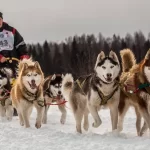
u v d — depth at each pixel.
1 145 5.40
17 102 7.60
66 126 8.35
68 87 7.36
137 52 37.19
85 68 21.12
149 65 5.86
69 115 10.76
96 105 6.40
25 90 7.29
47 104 9.04
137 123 6.79
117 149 4.84
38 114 7.36
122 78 6.69
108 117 9.79
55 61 40.06
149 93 5.89
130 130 7.43
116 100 6.36
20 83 7.32
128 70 7.18
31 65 7.48
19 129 6.75
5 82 9.43
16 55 9.59
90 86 6.39
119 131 6.42
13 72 9.60
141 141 5.39
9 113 9.23
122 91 6.70
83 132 7.04
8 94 9.18
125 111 6.84
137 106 6.28
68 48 40.41
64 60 36.59
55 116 10.53
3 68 9.55
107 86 6.16
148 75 5.88
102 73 6.12
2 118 9.31
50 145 5.30
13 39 9.44
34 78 7.21
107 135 6.02
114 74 6.20
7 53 9.41
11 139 5.82
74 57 31.48
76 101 6.92
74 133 6.43
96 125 6.41
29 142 5.53
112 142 5.38
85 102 6.85
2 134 6.19
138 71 6.11
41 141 5.55
